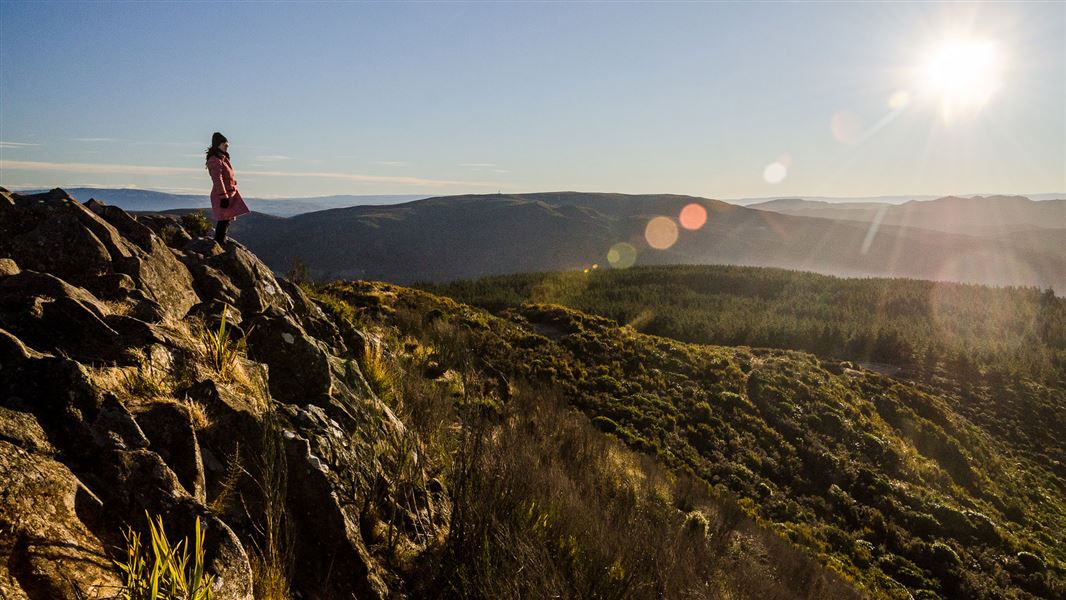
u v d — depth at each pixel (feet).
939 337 156.25
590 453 38.83
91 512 8.93
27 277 14.30
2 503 7.60
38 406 9.97
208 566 9.61
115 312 15.55
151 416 11.78
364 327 44.78
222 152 29.53
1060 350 151.53
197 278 22.27
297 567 13.37
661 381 89.86
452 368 42.83
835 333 152.66
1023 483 85.15
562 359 89.04
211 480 12.37
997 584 57.16
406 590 15.39
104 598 7.73
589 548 18.70
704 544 30.37
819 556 52.70
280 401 18.25
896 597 51.01
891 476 74.43
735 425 80.69
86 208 19.36
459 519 18.16
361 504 16.61
